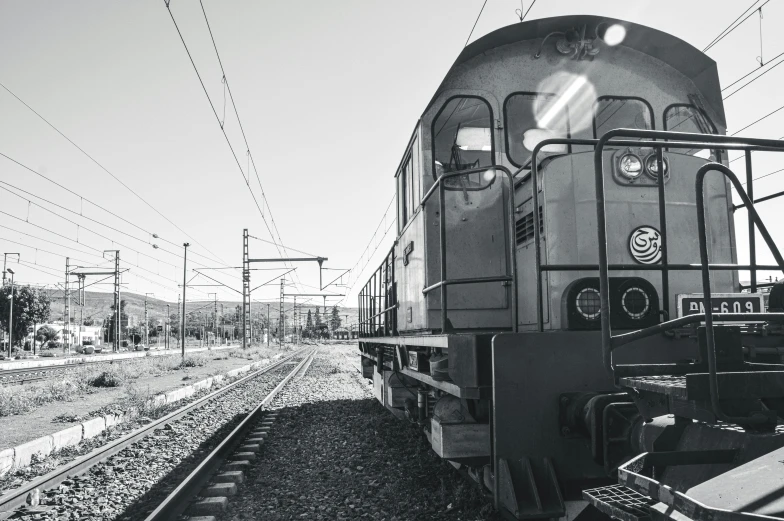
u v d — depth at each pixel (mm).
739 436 2291
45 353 56594
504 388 3617
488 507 4633
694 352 3699
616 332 3721
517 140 5312
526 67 5305
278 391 16578
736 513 1653
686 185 4504
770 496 1722
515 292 3865
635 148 4418
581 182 4406
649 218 4375
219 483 6160
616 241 4316
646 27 5207
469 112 5352
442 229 4531
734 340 2742
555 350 3670
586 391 3662
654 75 5391
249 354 45938
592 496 2562
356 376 21422
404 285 7020
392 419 10016
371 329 11773
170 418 11297
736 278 4598
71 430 9391
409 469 6504
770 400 2500
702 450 2289
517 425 3611
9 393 13656
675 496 1877
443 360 4582
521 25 5160
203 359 36938
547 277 4492
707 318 2316
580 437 3561
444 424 4371
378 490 5832
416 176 6004
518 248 5188
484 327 5293
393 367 8203
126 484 6480
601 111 5367
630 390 2879
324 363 32375
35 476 7051
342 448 7984
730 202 4711
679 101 5387
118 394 16766
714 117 5336
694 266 3766
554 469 3607
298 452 7965
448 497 5238
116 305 50188
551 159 4535
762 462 1978
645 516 2170
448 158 5566
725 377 2311
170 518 5113
